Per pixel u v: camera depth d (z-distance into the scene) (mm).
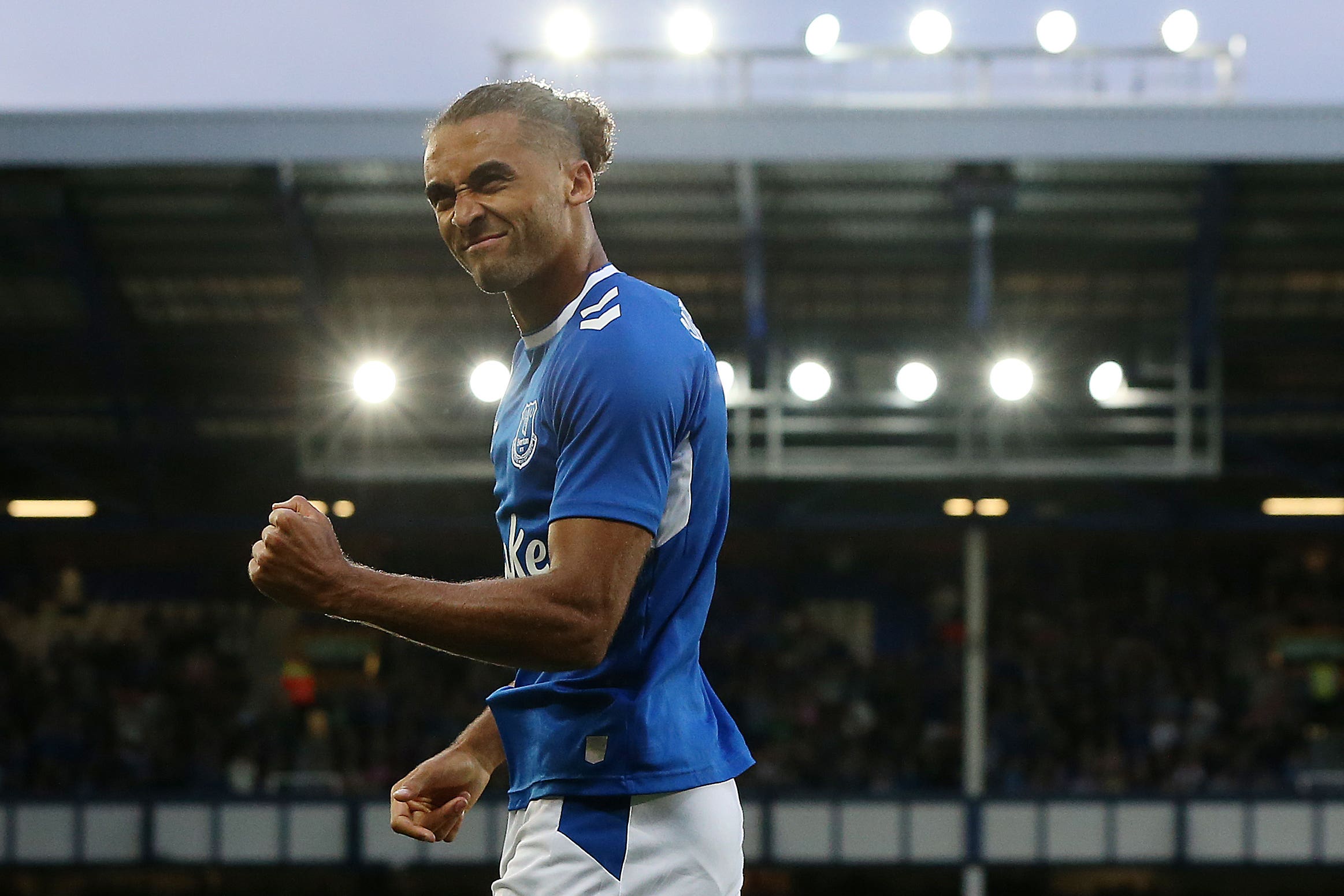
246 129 19891
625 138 19875
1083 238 21984
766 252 22312
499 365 19734
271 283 22750
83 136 19859
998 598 28125
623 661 2416
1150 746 24297
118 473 27281
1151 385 24000
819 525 26297
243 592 28734
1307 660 26312
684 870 2379
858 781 23891
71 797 23219
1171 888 25500
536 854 2410
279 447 25422
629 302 2367
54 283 22625
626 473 2238
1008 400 20734
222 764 24625
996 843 22859
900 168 20781
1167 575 28953
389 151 19906
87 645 27125
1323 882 25188
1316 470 24750
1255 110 19438
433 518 27562
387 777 24328
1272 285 22469
